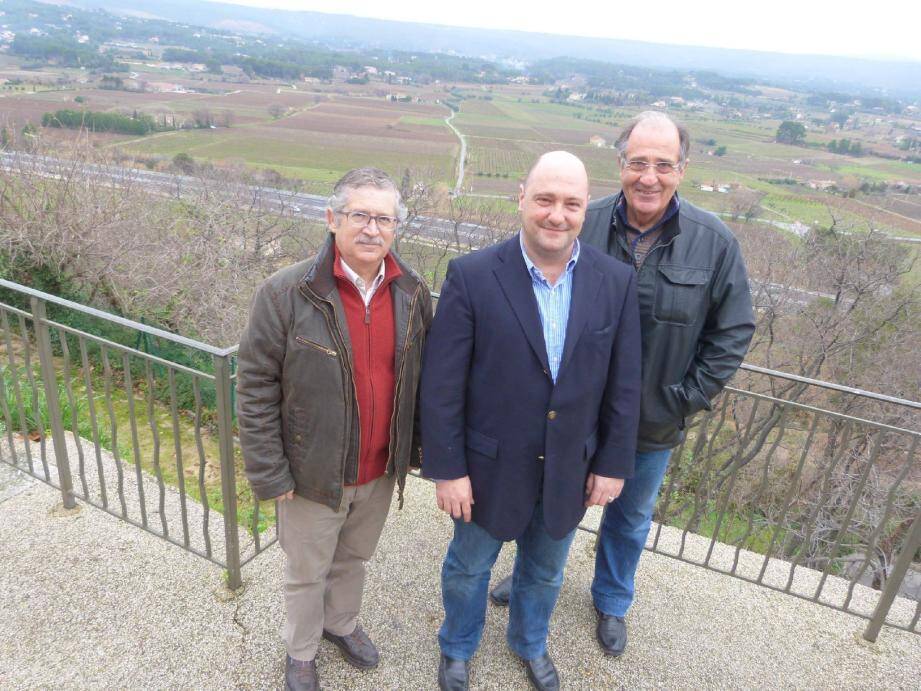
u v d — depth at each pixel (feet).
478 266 5.56
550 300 5.57
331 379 5.46
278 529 6.28
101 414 20.13
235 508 7.32
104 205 30.76
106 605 7.50
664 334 6.26
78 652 6.89
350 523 6.40
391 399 5.95
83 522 8.83
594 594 7.73
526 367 5.52
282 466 5.75
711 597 8.51
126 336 28.27
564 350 5.51
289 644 6.50
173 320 31.27
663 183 5.89
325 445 5.63
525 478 5.82
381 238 5.24
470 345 5.63
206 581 7.95
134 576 7.95
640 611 8.16
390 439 6.07
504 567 8.73
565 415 5.62
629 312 5.77
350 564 6.62
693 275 6.11
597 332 5.57
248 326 5.43
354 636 7.00
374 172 5.30
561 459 5.74
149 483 10.22
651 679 7.18
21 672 6.61
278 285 5.34
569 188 5.08
